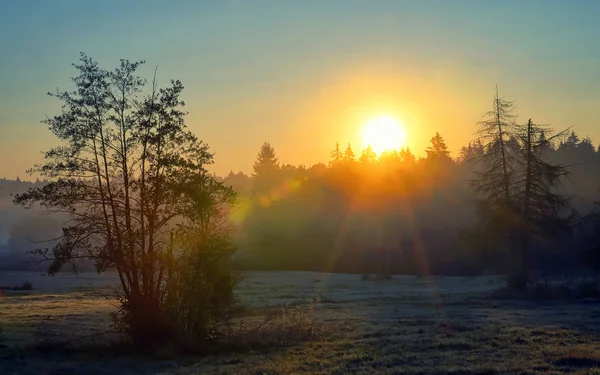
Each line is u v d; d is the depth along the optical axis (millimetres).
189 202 20406
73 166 19953
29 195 19828
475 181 49062
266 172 129750
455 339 19359
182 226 20625
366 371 14289
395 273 81938
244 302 35969
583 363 14555
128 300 20109
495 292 45344
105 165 20266
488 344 18156
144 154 20328
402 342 19188
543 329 21625
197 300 19969
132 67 20359
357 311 32594
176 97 20594
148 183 20188
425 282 64125
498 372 13586
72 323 27250
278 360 16703
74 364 17609
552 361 14805
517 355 15898
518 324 23844
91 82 20109
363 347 18422
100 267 20219
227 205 21812
